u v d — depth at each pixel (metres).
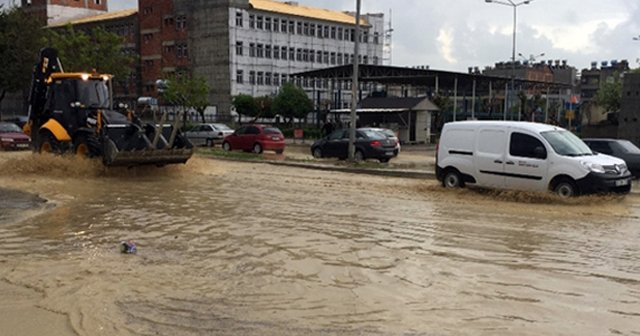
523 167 13.73
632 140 31.19
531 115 64.06
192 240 8.85
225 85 69.00
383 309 5.84
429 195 14.28
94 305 5.89
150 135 17.50
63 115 18.77
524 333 5.24
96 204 12.29
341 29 83.38
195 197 13.56
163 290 6.38
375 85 76.19
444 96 65.62
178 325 5.35
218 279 6.81
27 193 13.81
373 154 25.89
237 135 31.52
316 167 22.19
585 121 51.25
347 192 14.82
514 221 10.75
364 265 7.51
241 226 10.02
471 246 8.65
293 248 8.40
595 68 105.38
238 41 69.50
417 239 9.10
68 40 55.62
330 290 6.44
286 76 75.94
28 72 48.19
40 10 82.00
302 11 78.94
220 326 5.33
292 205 12.51
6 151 28.17
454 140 15.25
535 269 7.39
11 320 5.50
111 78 19.48
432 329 5.31
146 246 8.43
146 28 74.75
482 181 14.61
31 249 8.18
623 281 6.89
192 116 68.75
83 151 17.89
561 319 5.61
